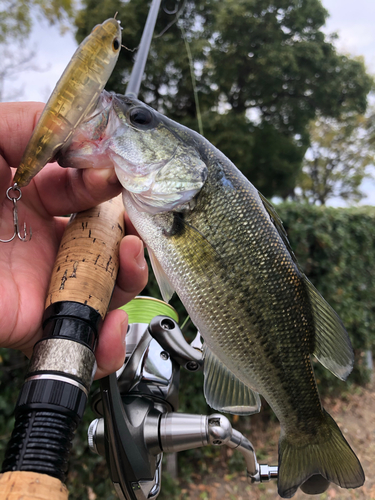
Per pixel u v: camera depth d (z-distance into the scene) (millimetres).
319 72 2986
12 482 90
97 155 194
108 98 204
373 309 1062
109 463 182
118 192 205
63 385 111
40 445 99
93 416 513
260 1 2756
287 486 229
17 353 505
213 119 2580
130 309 245
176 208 220
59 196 212
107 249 179
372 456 700
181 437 190
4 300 161
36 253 200
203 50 2562
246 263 223
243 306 224
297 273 241
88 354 126
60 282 151
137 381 207
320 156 3920
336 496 601
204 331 225
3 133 184
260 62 2748
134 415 192
